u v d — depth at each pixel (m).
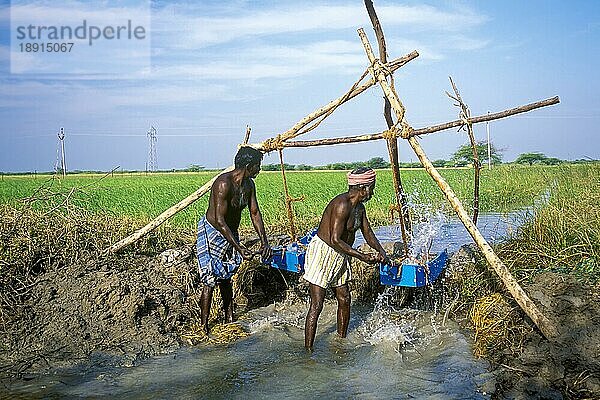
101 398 5.15
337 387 5.33
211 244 6.83
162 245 9.09
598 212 8.74
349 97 7.32
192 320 7.12
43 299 6.73
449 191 6.37
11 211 8.10
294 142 7.53
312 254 6.34
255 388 5.33
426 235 11.14
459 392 5.14
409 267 6.41
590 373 4.98
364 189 6.26
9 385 5.41
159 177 53.62
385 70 7.12
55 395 5.21
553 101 6.34
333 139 7.32
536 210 10.09
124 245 8.13
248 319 7.46
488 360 5.76
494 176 28.20
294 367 5.82
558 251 7.77
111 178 47.00
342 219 6.19
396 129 6.90
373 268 8.19
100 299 6.67
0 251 7.18
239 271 8.23
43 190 9.22
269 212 15.34
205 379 5.55
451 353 6.05
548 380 5.05
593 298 6.16
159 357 6.12
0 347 6.08
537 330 5.84
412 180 30.12
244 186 6.84
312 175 48.28
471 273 7.70
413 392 5.18
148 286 7.16
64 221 8.24
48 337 6.25
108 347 6.22
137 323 6.61
